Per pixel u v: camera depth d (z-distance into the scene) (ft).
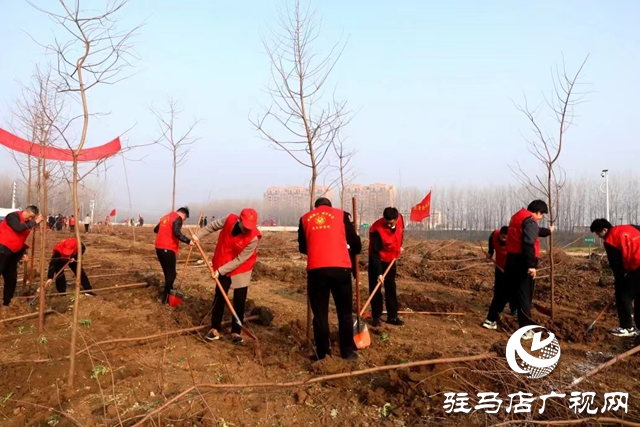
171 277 23.41
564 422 10.95
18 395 13.41
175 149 38.29
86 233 90.99
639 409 12.53
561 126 21.70
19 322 20.51
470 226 127.54
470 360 14.25
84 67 13.58
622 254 19.53
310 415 12.33
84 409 12.40
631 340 19.29
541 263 38.88
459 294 30.76
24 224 22.00
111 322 20.31
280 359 16.10
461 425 11.65
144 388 13.62
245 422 11.89
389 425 11.73
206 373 14.93
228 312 22.12
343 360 15.37
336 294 15.92
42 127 20.99
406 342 18.69
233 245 18.03
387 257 21.15
